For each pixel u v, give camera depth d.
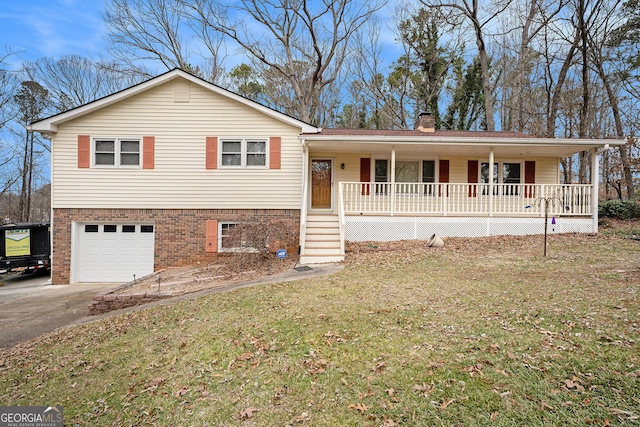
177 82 11.96
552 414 2.65
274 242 11.45
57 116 11.41
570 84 23.69
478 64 23.77
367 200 13.74
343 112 29.95
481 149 12.70
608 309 4.62
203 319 5.47
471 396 2.94
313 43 23.19
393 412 2.83
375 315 4.91
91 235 11.92
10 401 3.63
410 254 9.74
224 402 3.21
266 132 12.13
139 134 11.87
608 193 24.58
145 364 4.17
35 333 6.41
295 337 4.34
